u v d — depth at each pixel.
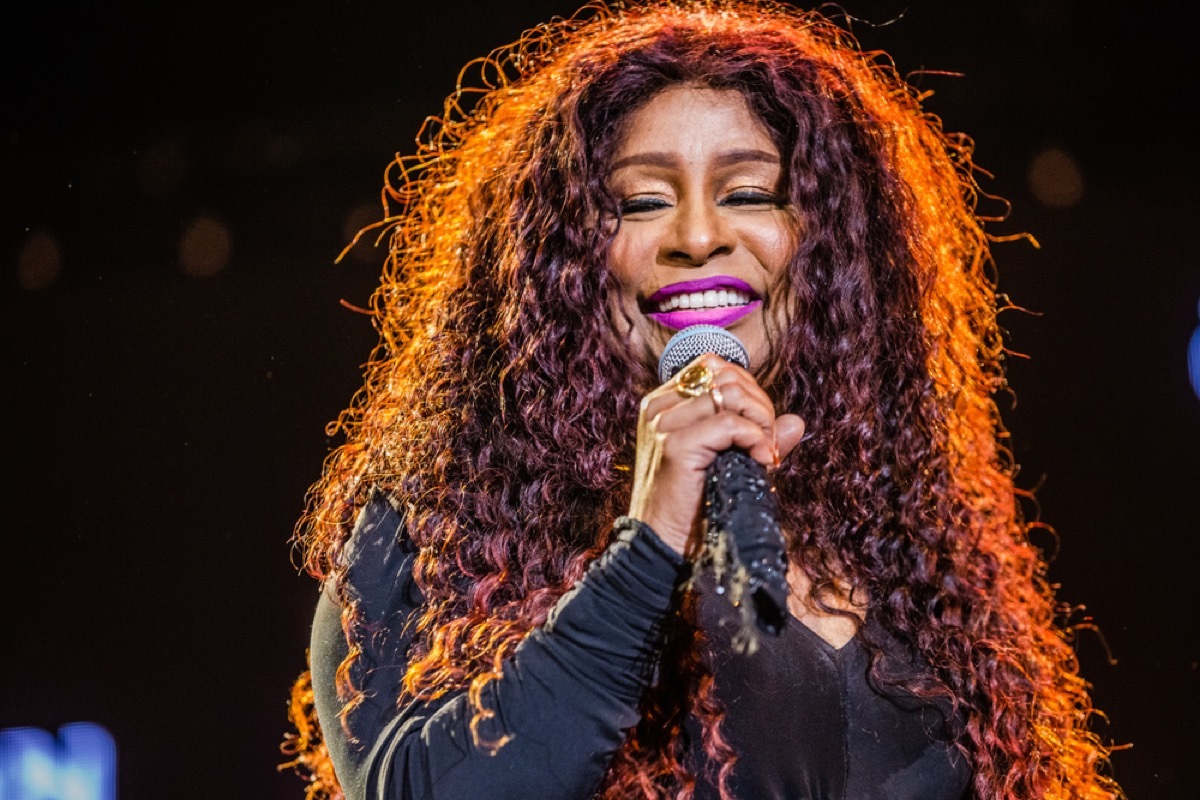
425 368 4.71
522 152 4.79
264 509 14.62
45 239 14.22
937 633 4.33
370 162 13.30
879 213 4.65
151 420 14.79
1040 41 12.02
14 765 14.52
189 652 14.60
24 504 14.88
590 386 4.39
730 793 4.00
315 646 4.14
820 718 4.04
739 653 4.01
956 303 5.13
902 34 11.74
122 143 13.45
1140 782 13.13
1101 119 12.69
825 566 4.32
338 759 3.91
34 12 11.68
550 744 3.43
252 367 14.58
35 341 14.88
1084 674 13.23
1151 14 11.82
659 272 4.30
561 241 4.46
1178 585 13.23
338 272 14.34
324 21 11.68
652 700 3.96
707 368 3.45
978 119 12.62
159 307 14.69
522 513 4.30
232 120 13.13
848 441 4.47
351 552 4.18
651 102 4.29
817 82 4.48
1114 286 13.27
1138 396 13.30
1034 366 13.49
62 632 14.76
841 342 4.45
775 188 4.32
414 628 4.05
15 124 13.20
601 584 3.47
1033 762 4.35
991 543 4.74
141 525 14.77
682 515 3.39
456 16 11.52
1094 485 13.41
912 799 4.08
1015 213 13.20
